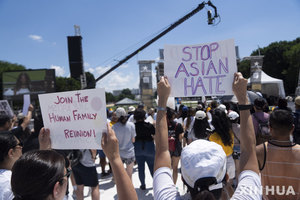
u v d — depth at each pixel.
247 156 1.21
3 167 1.62
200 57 1.77
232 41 1.67
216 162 1.00
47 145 1.71
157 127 1.34
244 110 1.28
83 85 23.44
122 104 40.22
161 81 1.41
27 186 0.94
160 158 1.26
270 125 1.80
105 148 1.28
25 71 24.23
